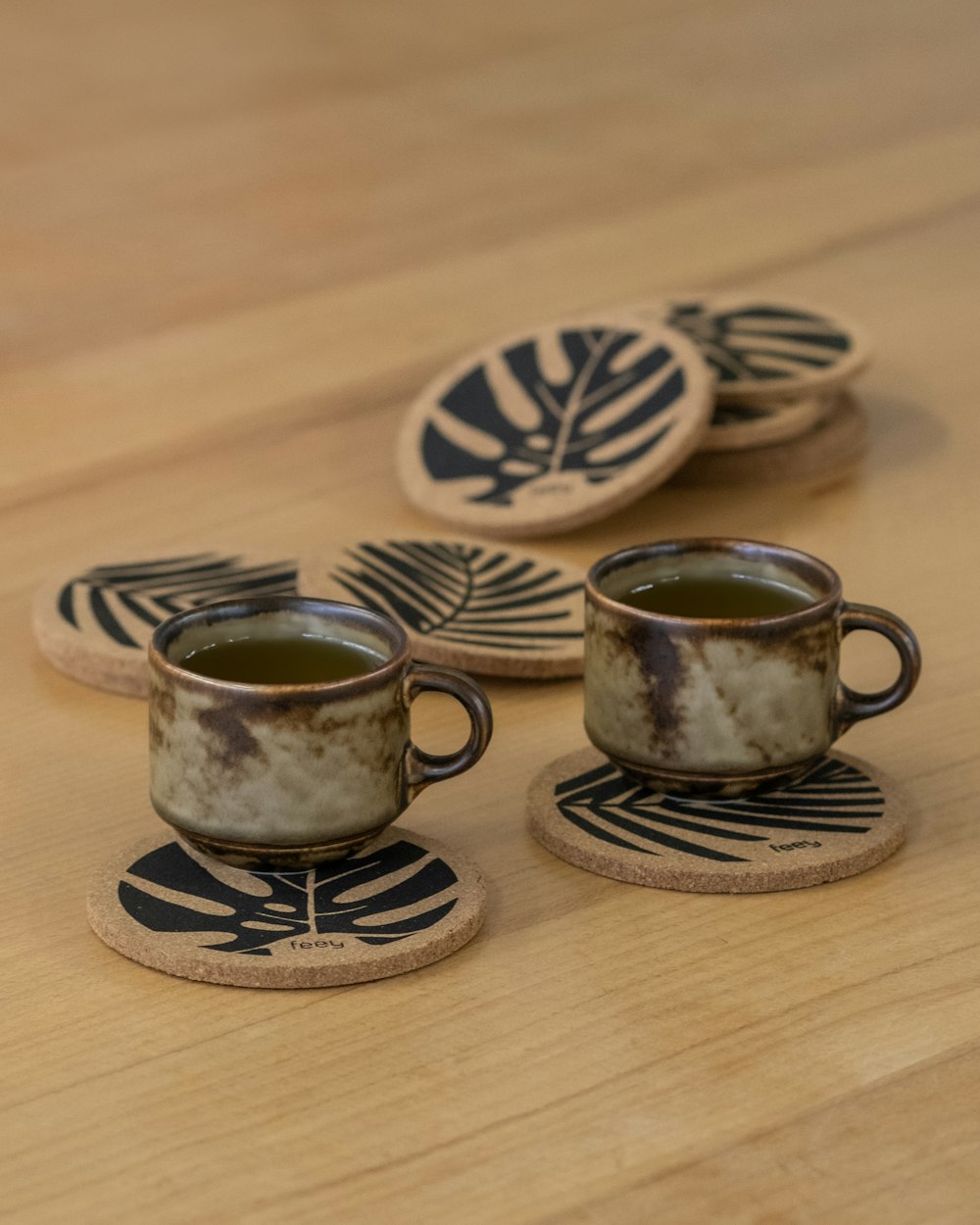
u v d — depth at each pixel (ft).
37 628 3.40
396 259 5.32
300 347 4.63
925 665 3.34
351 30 8.18
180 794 2.80
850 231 5.41
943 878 2.90
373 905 2.82
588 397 3.94
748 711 2.88
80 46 8.04
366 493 3.94
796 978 2.76
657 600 2.97
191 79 7.46
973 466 3.97
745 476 3.93
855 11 8.25
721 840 2.92
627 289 4.96
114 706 3.31
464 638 3.33
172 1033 2.70
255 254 5.41
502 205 5.81
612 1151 2.56
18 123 6.90
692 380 3.87
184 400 4.36
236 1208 2.52
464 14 8.43
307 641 2.89
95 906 2.82
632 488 3.70
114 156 6.48
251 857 2.81
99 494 3.96
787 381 3.95
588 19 8.26
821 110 6.77
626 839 2.92
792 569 2.96
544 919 2.85
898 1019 2.71
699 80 7.25
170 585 3.51
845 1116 2.60
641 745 2.92
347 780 2.78
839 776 3.04
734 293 4.89
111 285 5.17
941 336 4.56
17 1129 2.60
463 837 2.98
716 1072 2.64
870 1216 2.51
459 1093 2.63
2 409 4.34
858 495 3.89
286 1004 2.73
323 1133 2.59
